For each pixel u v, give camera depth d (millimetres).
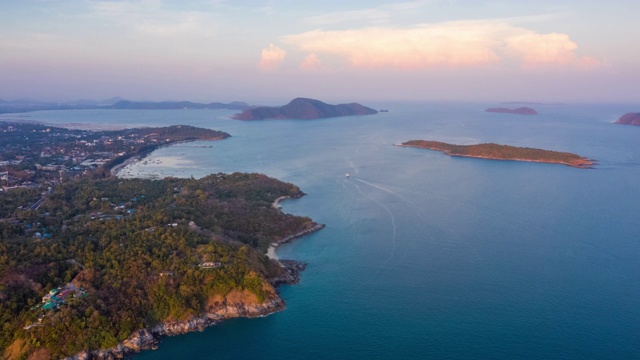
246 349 119188
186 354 117312
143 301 127500
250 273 142000
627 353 113500
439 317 130875
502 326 125625
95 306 122000
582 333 122062
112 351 115500
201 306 132875
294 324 129375
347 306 137625
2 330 113562
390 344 119312
